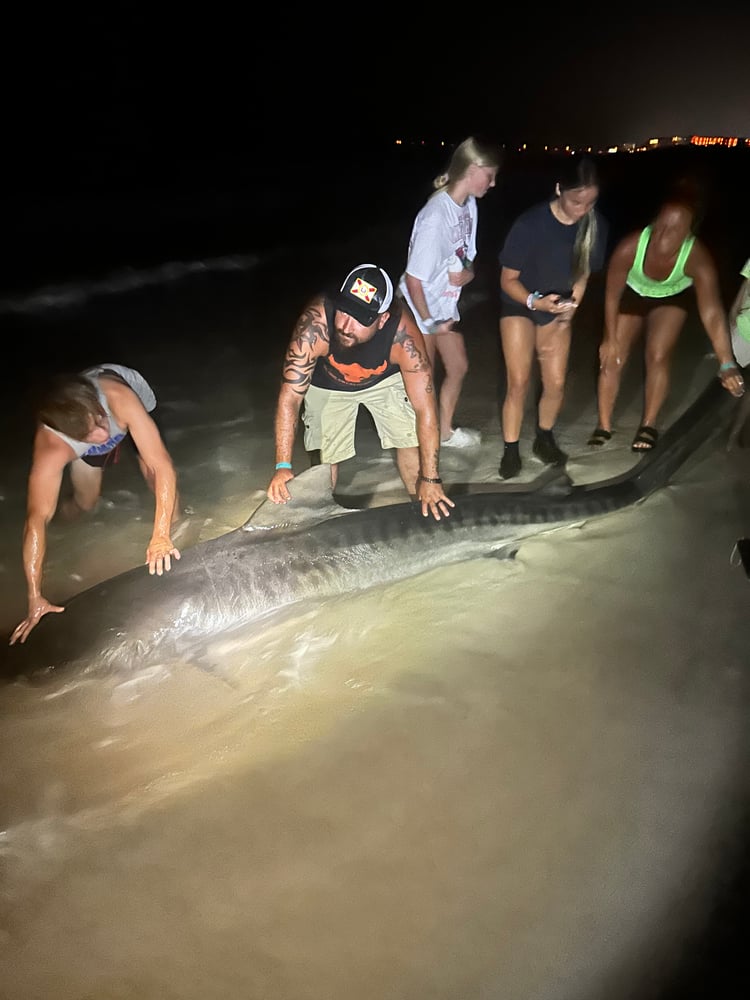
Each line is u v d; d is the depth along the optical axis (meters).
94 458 4.05
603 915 2.44
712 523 4.46
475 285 9.40
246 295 9.60
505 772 2.96
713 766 2.94
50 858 2.67
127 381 3.91
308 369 3.88
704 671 3.41
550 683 3.39
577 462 5.23
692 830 2.70
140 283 10.01
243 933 2.42
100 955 2.37
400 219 14.35
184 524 4.59
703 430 5.02
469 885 2.54
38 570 3.49
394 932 2.40
